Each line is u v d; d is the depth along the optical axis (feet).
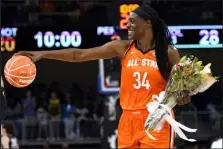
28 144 49.37
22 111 55.06
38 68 61.93
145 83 16.21
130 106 16.44
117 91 34.24
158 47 16.15
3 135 29.50
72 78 64.34
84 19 47.42
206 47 43.98
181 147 43.62
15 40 46.60
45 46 46.75
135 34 16.21
